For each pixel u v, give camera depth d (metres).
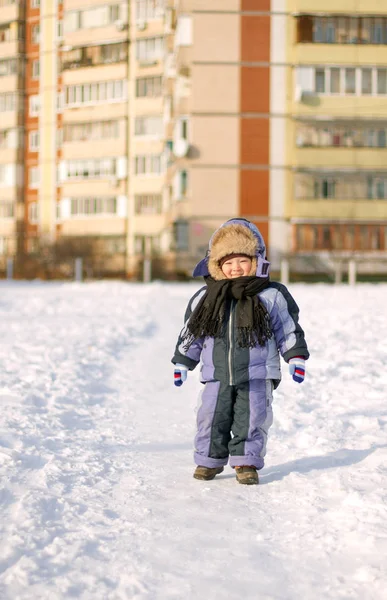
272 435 6.00
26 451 5.31
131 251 56.09
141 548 3.55
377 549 3.50
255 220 46.53
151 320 15.33
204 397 4.86
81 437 5.92
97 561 3.39
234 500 4.34
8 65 61.59
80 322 14.84
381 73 46.62
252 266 4.86
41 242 48.66
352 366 9.16
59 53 59.81
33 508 4.05
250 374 4.77
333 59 46.19
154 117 55.56
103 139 56.88
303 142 46.62
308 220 46.53
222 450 4.82
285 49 46.19
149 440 5.91
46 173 60.47
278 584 3.15
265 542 3.64
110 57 56.53
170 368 9.72
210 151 46.28
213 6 45.81
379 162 46.78
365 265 46.12
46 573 3.23
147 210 55.69
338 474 4.75
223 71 46.12
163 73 55.00
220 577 3.22
